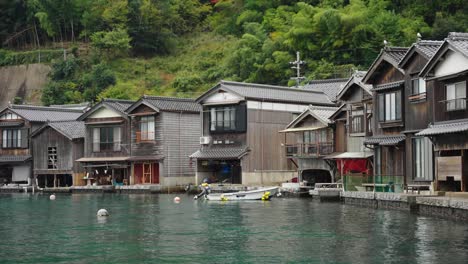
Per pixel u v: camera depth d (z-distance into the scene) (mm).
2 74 112750
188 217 38031
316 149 54906
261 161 60625
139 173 66938
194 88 94938
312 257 23812
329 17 81500
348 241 26969
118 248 26766
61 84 102438
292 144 57000
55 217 39531
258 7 107688
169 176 64625
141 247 26875
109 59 109688
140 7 112625
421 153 41062
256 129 60500
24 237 30438
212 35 113938
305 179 56938
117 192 65688
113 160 67375
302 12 87062
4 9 120750
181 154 65625
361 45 80875
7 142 76125
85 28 115750
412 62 41906
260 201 49750
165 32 113312
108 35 107562
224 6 117812
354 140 51656
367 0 90938
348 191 45250
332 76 78688
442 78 37531
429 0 86000
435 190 37625
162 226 33750
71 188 68188
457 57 36594
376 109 45906
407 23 83000
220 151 61344
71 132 71500
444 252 23766
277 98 61719
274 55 84125
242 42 91250
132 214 40500
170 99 66812
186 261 23688
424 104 40688
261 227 32406
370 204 41625
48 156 73188
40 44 119688
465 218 30297
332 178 53906
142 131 66188
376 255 23688
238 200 51000
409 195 36812
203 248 26328
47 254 25688
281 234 29688
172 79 102688
